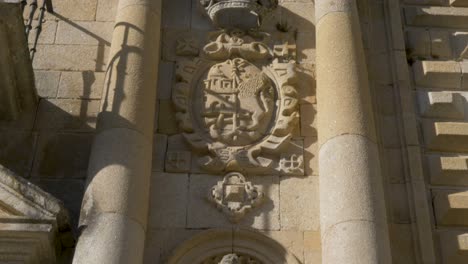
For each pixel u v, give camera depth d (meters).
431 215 8.22
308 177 8.38
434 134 8.75
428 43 9.66
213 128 8.61
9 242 7.08
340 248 7.12
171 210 8.05
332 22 9.03
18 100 8.80
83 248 7.13
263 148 8.53
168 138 8.66
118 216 7.34
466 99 9.23
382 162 8.52
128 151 7.84
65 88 9.20
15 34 7.85
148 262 7.68
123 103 8.21
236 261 7.53
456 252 7.87
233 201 8.10
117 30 9.05
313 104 9.01
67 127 8.86
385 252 7.14
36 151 8.66
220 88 8.95
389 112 8.98
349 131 7.95
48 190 8.35
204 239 7.84
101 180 7.58
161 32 9.62
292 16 9.91
